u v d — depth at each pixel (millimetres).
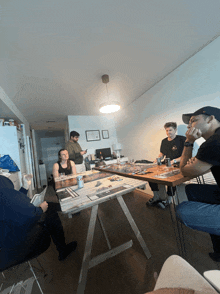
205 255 1125
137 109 3320
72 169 2480
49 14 1076
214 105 1776
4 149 2443
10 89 2090
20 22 1103
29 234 854
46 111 3389
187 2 1153
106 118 4500
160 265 1075
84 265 971
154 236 1446
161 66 2100
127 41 1497
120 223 1804
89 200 954
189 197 1194
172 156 2135
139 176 1331
